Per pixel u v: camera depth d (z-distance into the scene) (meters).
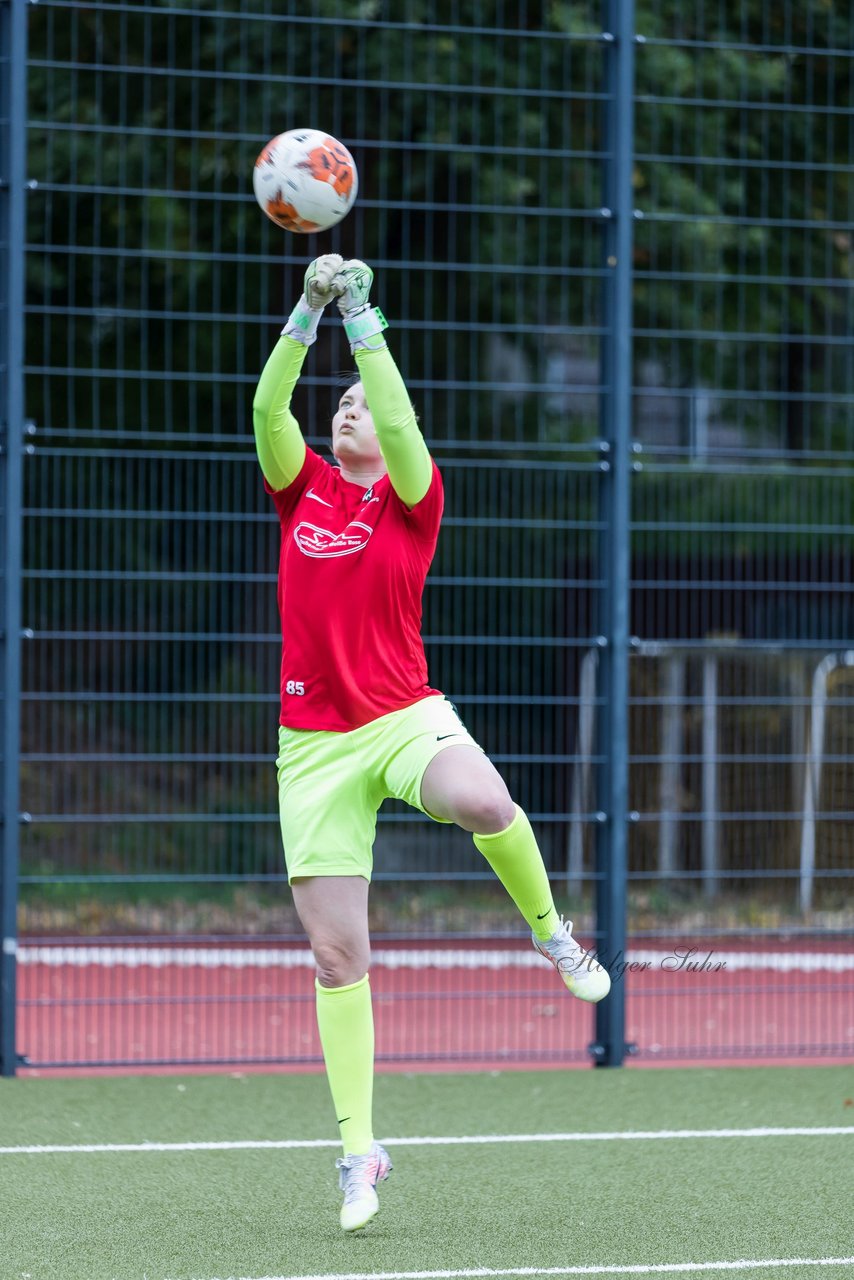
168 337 25.52
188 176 35.91
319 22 24.59
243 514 25.69
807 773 38.28
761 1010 31.05
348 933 15.73
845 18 37.66
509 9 37.88
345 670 15.65
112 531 27.84
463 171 39.22
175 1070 24.91
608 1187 18.17
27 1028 26.20
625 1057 25.75
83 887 32.94
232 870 33.53
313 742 15.85
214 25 35.25
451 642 24.81
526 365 43.06
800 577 40.81
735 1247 15.73
